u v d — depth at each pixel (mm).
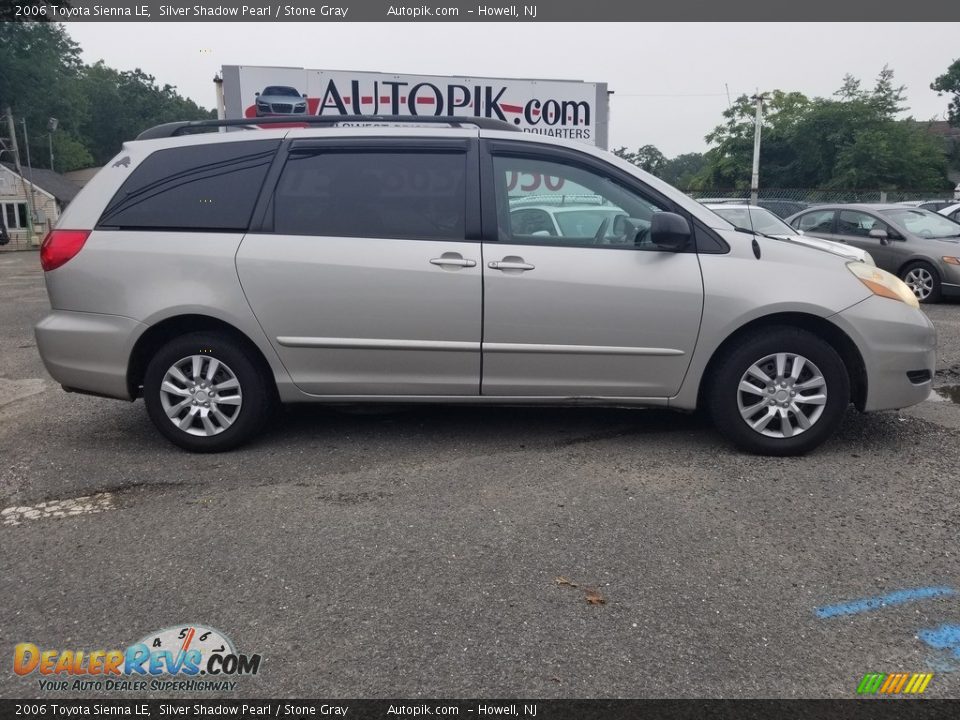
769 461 4227
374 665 2498
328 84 14703
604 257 4176
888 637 2615
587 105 15898
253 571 3082
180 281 4246
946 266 10320
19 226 48312
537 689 2379
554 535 3365
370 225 4250
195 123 4547
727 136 43312
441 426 4906
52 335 4375
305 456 4395
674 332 4172
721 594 2881
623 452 4391
